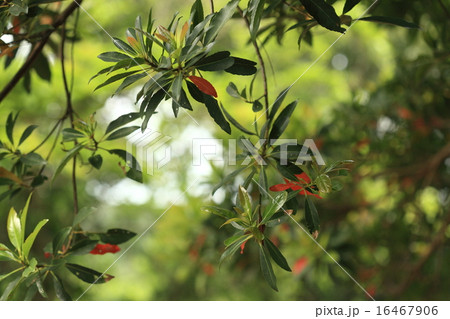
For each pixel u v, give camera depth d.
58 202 4.39
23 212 1.84
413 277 3.37
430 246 3.33
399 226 3.55
